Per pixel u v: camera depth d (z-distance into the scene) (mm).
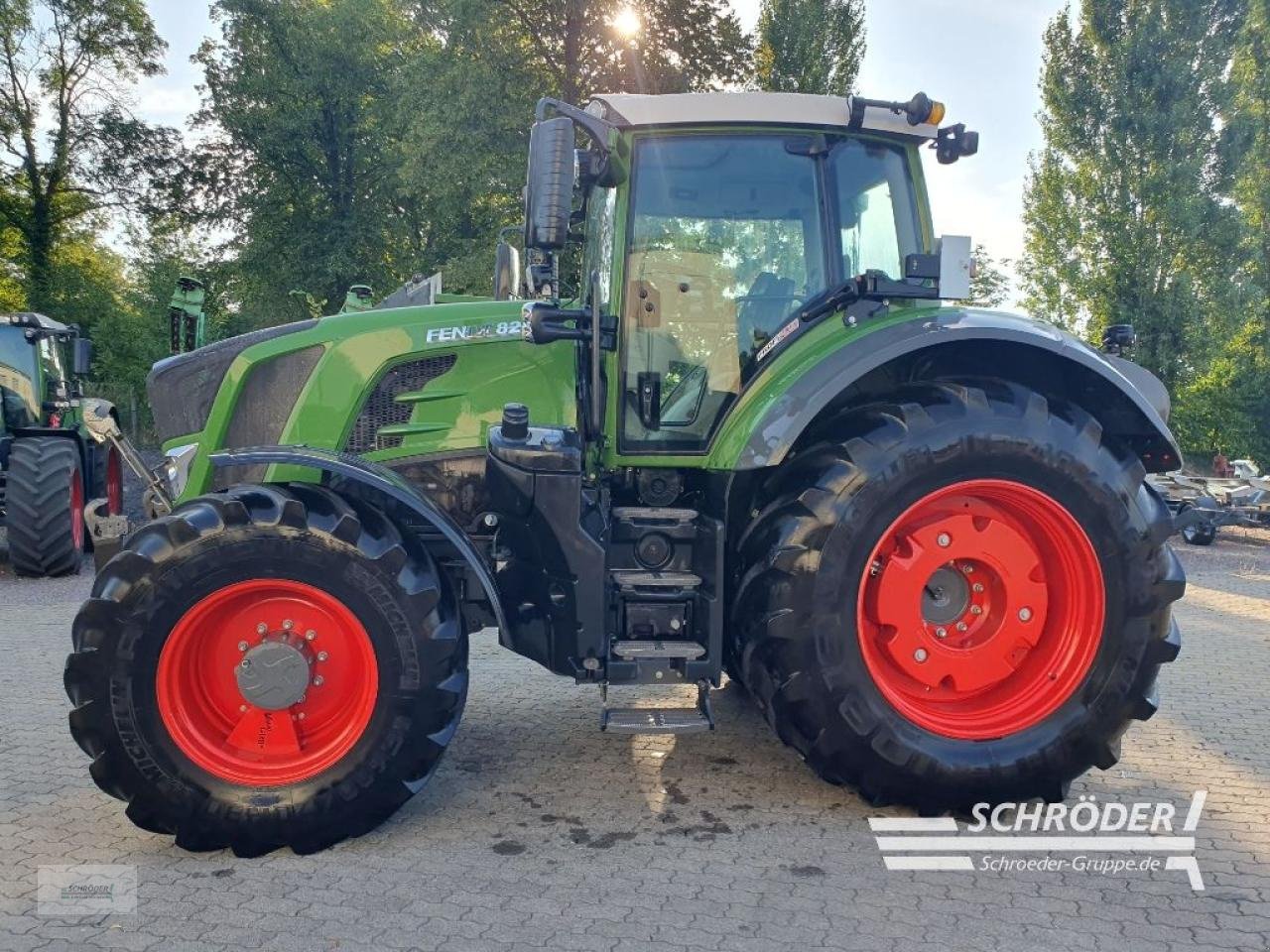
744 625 3338
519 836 3215
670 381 3740
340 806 3074
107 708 2986
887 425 3225
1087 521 3270
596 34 18516
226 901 2773
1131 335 4078
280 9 26625
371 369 3799
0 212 28703
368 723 3102
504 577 3656
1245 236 20859
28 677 5219
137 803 3027
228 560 3031
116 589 2990
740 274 3744
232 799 3041
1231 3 19812
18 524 8203
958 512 3350
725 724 4418
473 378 3854
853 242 3797
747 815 3389
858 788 3312
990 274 23547
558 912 2703
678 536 3617
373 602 3080
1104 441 3420
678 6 18672
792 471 3359
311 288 26109
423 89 18969
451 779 3727
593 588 3344
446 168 18203
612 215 3766
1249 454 24547
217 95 27375
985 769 3250
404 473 3824
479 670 5387
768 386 3566
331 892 2832
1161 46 19797
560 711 4613
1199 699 4895
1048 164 21484
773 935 2584
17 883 2893
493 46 18625
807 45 18922
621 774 3793
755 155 3721
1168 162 19812
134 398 23875
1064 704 3342
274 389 3816
